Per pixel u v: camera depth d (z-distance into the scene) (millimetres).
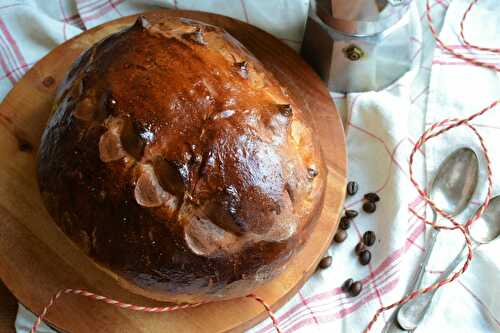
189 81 589
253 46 748
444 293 681
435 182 719
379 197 714
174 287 595
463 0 803
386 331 658
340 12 694
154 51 603
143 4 795
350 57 730
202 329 630
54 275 644
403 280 693
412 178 694
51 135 613
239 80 604
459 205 709
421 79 776
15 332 670
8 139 695
